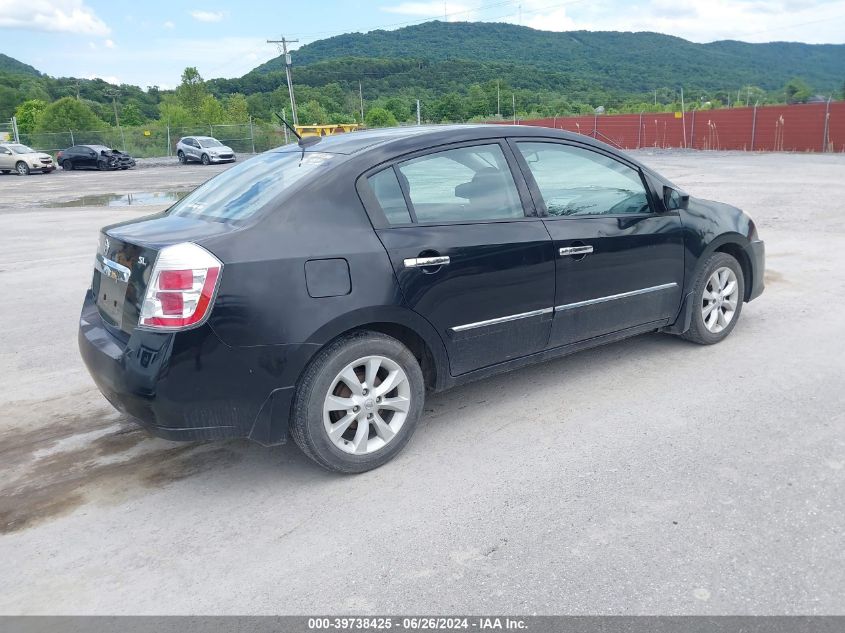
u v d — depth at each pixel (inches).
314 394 128.9
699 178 724.7
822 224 410.9
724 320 204.2
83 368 211.3
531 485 130.7
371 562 110.2
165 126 2049.7
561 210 161.6
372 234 133.3
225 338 119.6
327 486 135.2
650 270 178.1
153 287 119.1
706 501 122.2
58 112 1993.1
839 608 95.3
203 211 142.7
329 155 143.7
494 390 177.9
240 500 131.7
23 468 147.9
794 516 116.6
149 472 144.7
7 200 788.0
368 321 131.5
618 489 127.6
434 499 127.9
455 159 148.3
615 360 194.7
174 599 104.0
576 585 101.9
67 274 346.6
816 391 167.6
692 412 158.7
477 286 145.3
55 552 117.4
